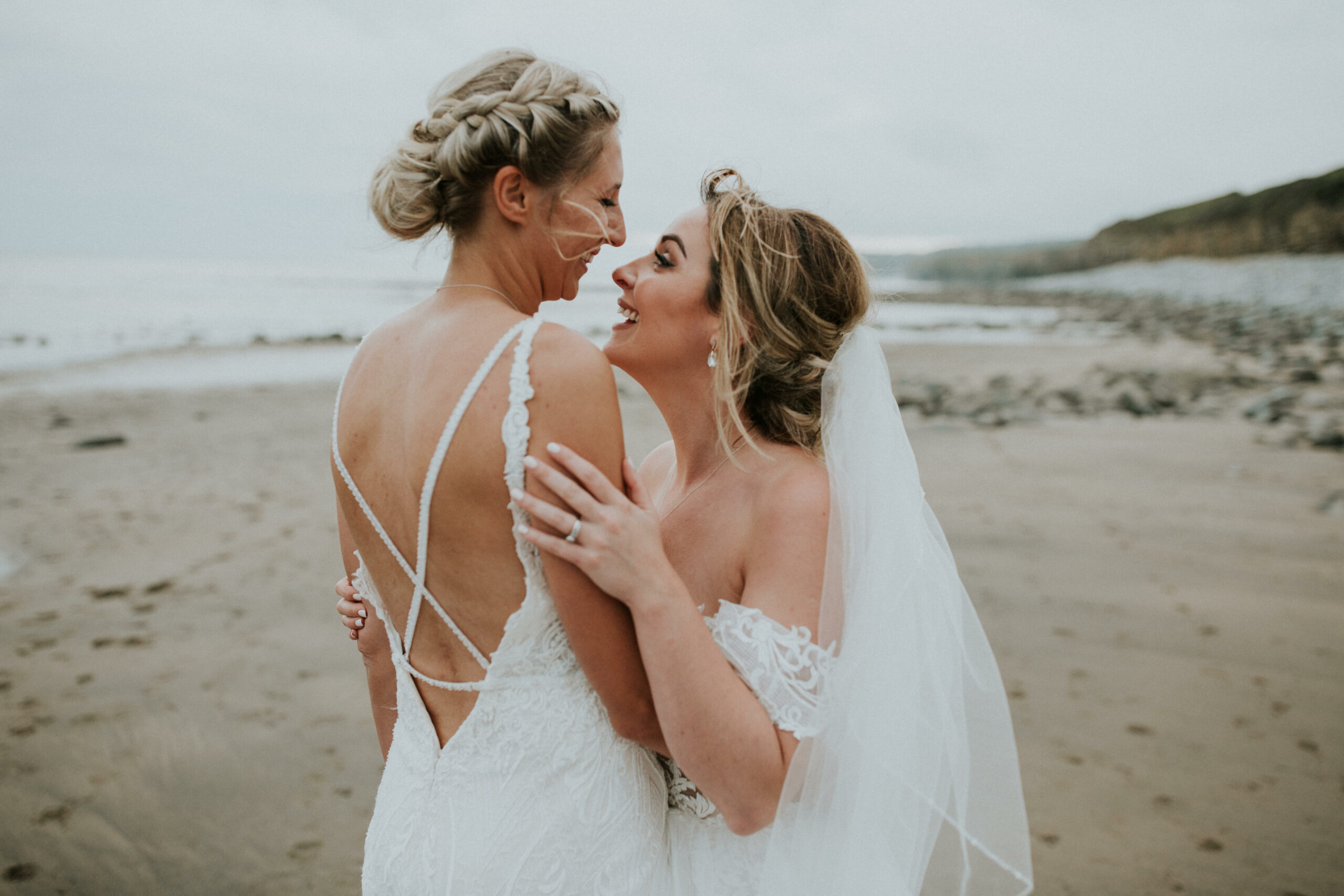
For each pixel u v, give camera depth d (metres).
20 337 17.44
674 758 1.20
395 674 1.46
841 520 1.32
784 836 1.21
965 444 8.30
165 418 9.58
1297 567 4.82
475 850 1.14
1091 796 2.81
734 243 1.42
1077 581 4.66
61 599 4.55
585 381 1.11
